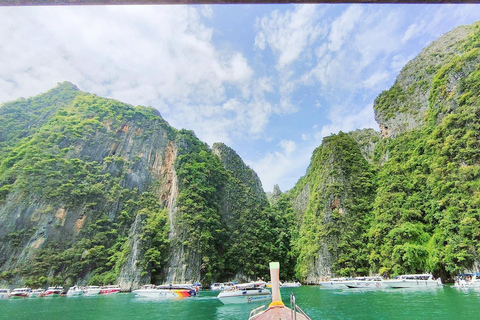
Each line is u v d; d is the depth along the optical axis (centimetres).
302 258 9019
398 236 6469
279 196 14612
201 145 13000
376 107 11581
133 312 3553
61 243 8281
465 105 6731
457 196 5853
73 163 10081
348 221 8450
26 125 12462
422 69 10406
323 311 3050
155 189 11181
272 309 1209
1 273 7231
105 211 9656
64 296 6244
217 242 9300
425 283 5025
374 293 4597
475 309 2680
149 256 7838
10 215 8150
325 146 11612
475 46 8369
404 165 8169
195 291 5672
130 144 12169
